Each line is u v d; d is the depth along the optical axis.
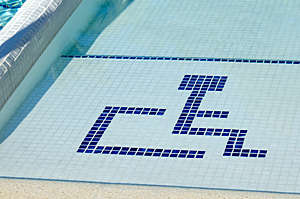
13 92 7.06
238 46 7.98
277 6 8.81
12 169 6.27
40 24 7.66
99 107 7.10
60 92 7.38
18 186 6.00
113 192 5.82
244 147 6.34
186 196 5.71
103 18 8.84
